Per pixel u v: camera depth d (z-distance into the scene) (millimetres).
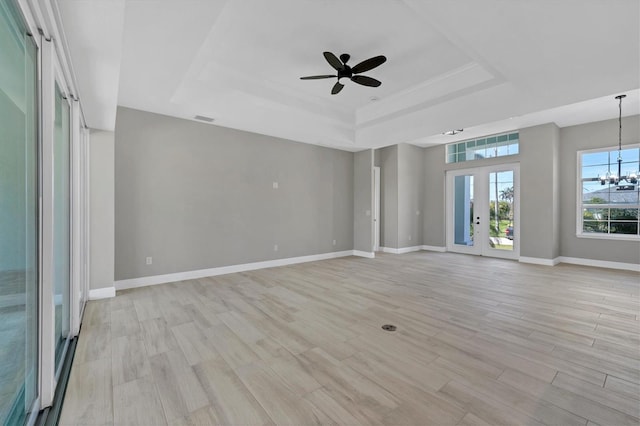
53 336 1711
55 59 1848
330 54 2977
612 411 1677
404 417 1628
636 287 4289
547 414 1651
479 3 2055
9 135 1315
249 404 1737
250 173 5387
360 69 3203
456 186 7688
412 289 4172
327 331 2758
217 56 3541
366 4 2617
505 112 4180
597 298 3764
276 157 5762
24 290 1540
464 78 4035
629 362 2213
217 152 4965
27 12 1432
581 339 2598
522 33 2387
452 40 2592
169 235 4488
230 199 5129
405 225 7801
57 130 2209
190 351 2369
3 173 1244
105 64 2174
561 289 4184
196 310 3295
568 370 2104
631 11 2076
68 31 1787
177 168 4547
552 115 5473
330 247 6781
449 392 1853
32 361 1644
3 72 1249
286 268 5590
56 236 2205
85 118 3271
